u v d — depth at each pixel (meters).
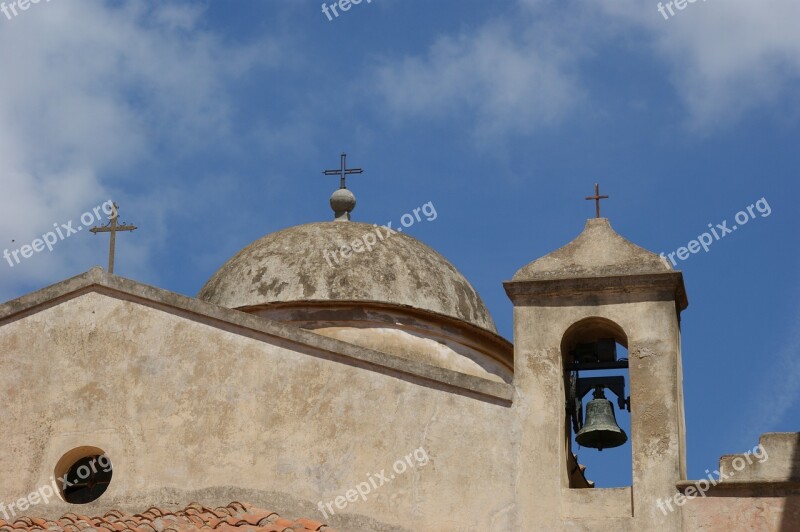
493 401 18.17
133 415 18.77
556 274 18.53
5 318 19.44
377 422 18.27
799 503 16.92
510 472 17.80
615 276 18.30
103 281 19.38
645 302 18.20
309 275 22.62
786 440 17.19
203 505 18.19
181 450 18.52
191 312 19.09
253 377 18.70
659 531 17.14
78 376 19.05
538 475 17.72
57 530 17.62
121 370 18.98
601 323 18.34
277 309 22.39
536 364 18.23
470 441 18.02
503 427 18.02
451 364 22.30
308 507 18.03
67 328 19.28
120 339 19.12
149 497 18.38
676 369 17.89
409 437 18.14
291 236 23.48
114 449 18.64
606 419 18.53
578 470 19.39
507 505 17.64
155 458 18.53
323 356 18.69
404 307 22.39
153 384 18.86
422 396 18.30
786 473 17.03
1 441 18.91
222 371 18.80
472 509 17.70
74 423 18.84
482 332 22.89
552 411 17.98
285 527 17.45
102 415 18.83
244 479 18.27
